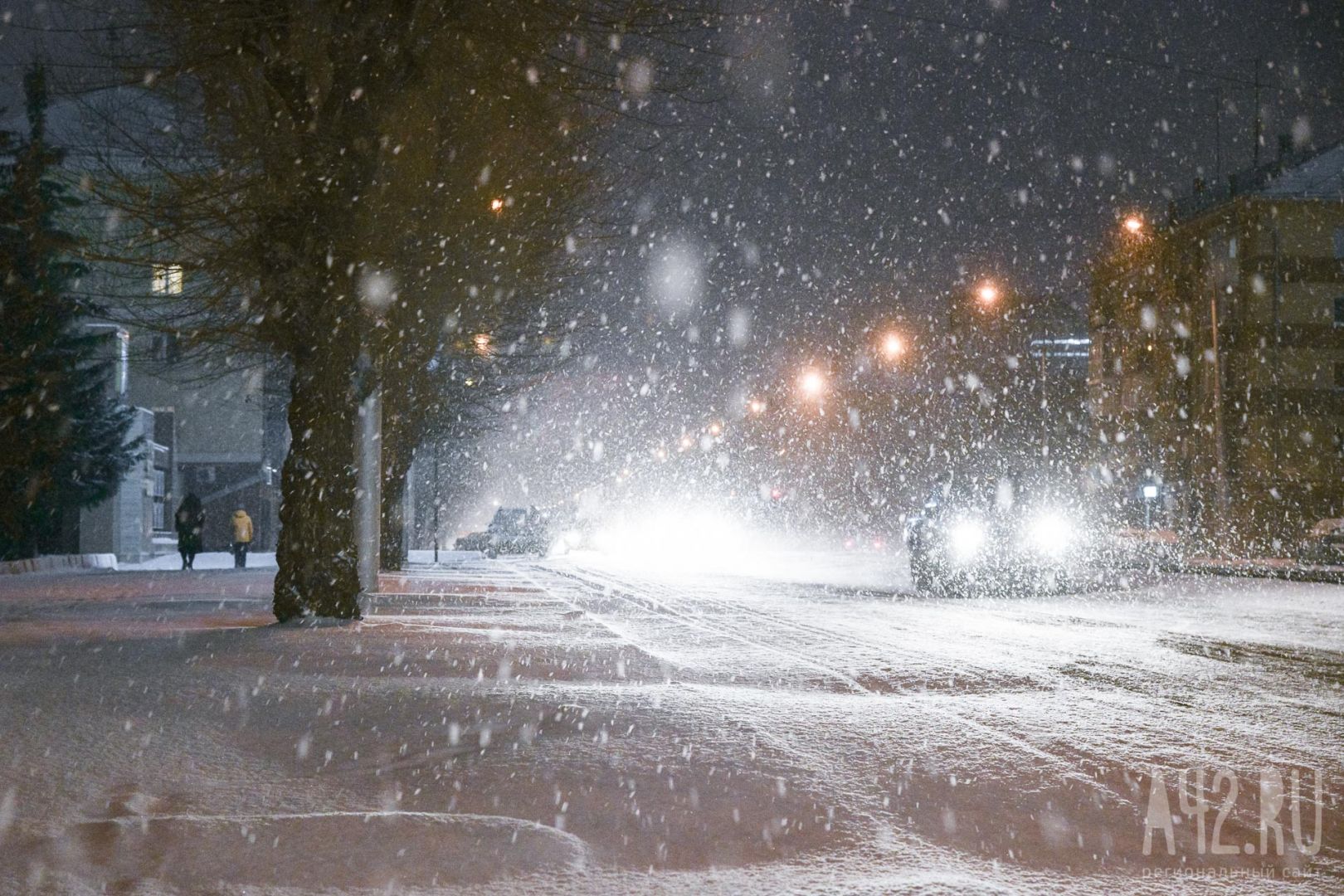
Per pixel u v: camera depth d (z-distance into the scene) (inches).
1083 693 437.1
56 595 976.9
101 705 365.4
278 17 624.7
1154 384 2583.7
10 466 1529.3
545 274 954.7
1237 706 410.3
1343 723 379.6
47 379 1499.8
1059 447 3048.7
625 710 374.0
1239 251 2245.3
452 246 807.7
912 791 274.5
